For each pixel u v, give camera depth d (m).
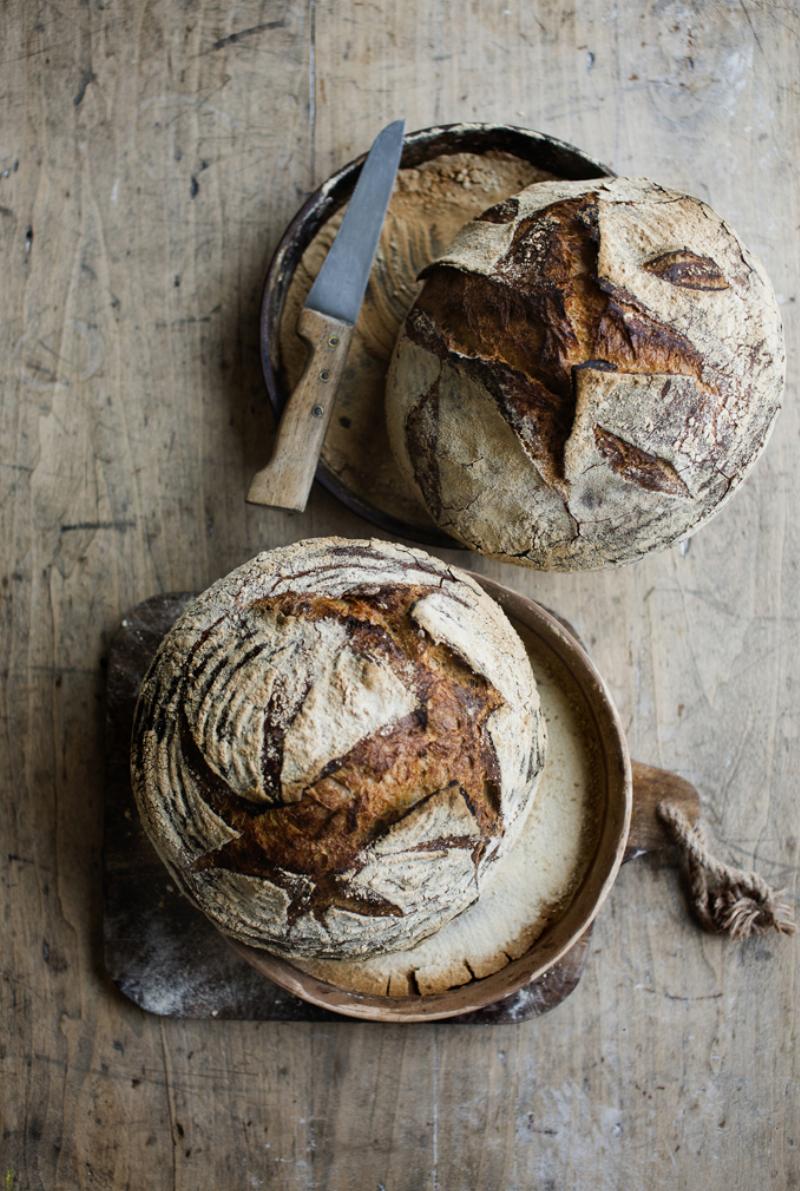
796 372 1.09
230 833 0.88
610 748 0.99
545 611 0.99
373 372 1.04
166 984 1.05
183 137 1.08
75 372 1.08
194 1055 1.07
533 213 0.93
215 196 1.08
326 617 0.90
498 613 0.95
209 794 0.89
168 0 1.08
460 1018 1.06
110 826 1.04
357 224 1.00
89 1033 1.07
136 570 1.07
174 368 1.08
